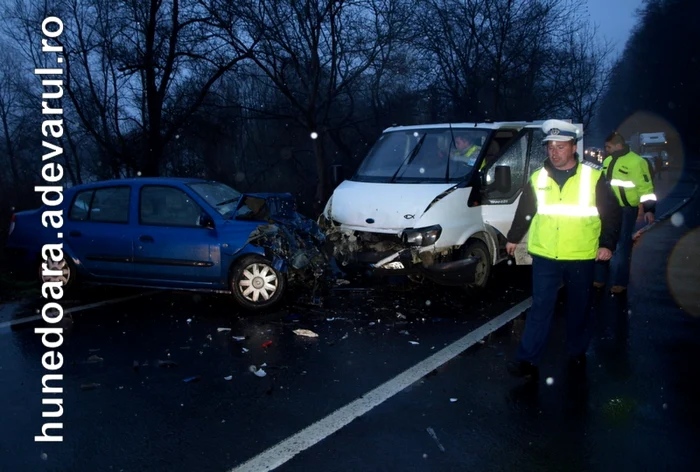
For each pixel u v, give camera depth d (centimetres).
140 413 457
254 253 735
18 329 676
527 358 520
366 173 874
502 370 531
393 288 833
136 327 678
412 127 919
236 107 2062
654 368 531
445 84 2544
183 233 760
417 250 741
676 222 1530
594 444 400
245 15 1747
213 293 835
